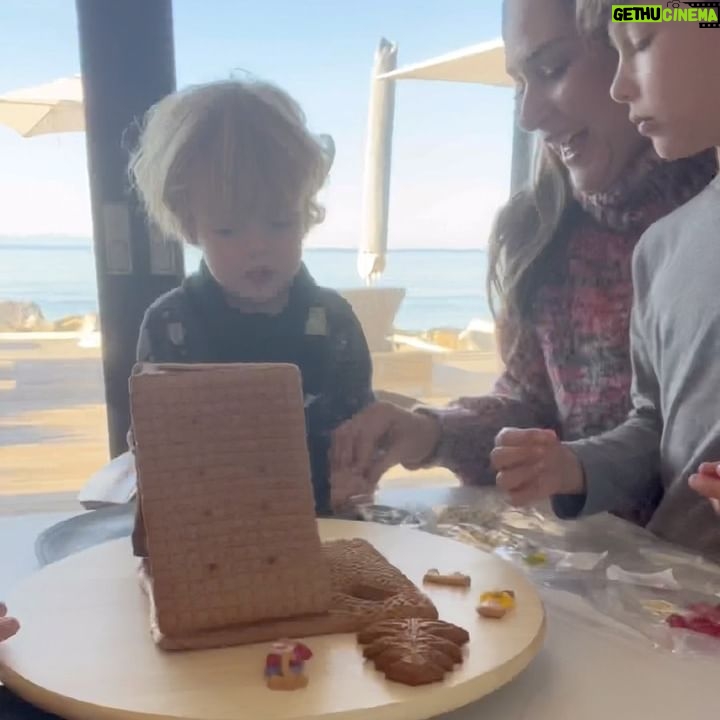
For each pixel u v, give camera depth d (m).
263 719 0.40
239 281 0.97
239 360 0.97
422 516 0.79
